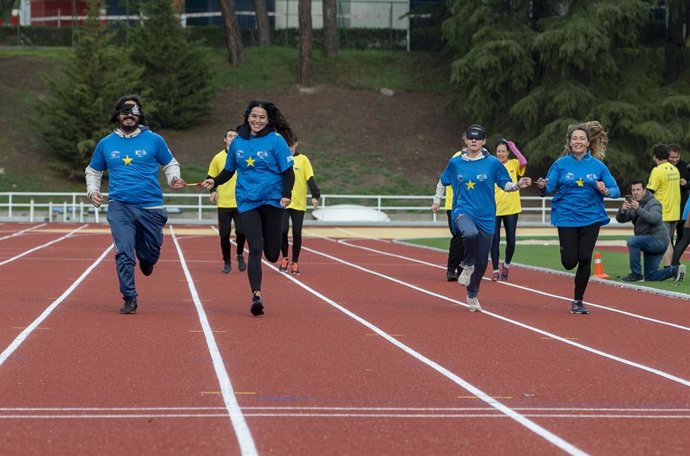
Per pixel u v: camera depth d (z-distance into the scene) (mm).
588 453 7367
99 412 8547
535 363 11352
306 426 8117
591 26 61062
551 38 61500
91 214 55438
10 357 11188
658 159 22531
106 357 11312
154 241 15430
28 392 9320
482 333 13719
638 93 64750
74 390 9453
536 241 35969
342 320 14852
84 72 62844
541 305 17250
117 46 74812
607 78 64938
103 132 61500
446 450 7422
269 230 15156
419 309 16406
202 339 12750
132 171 15086
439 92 76625
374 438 7750
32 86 71562
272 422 8242
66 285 19438
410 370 10797
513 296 18688
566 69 63250
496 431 8031
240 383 9906
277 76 76938
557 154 61344
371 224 51688
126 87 63250
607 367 11141
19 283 19656
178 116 68688
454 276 21438
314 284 20484
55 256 27484
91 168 15305
